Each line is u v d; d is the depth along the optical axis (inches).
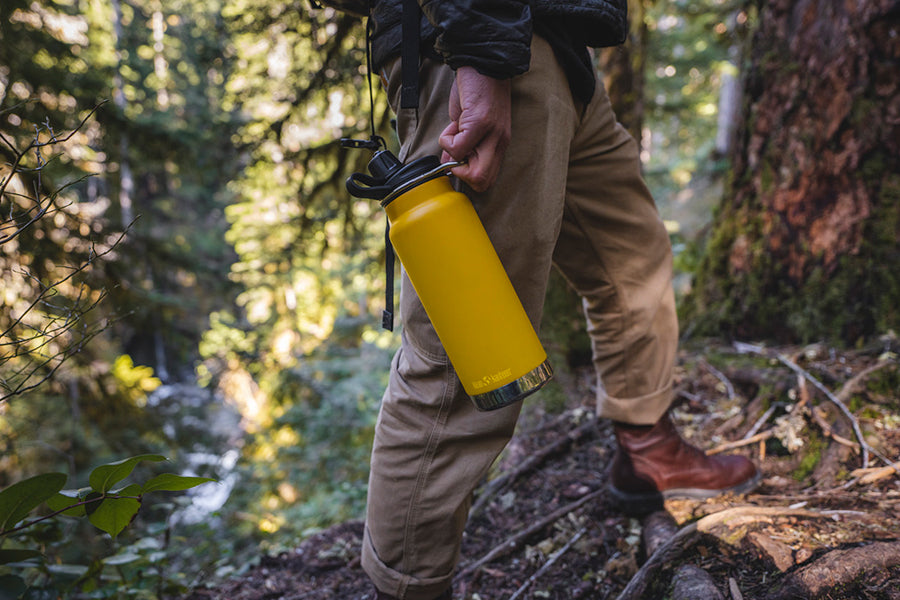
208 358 439.5
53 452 189.8
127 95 430.0
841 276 80.2
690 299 103.3
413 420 42.4
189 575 79.4
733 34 170.4
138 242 193.2
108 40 362.9
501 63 34.4
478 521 70.0
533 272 40.8
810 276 83.6
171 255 204.7
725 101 357.1
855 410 67.2
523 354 37.3
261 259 361.4
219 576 71.1
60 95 156.0
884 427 64.5
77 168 170.9
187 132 175.5
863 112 77.8
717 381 83.7
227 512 169.0
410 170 37.3
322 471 199.6
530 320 41.9
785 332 86.5
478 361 37.1
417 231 36.5
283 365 286.8
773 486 62.6
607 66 114.0
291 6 129.3
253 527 146.6
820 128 81.8
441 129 39.7
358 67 126.2
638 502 60.6
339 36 122.6
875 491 56.8
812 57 82.6
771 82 87.9
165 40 471.5
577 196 50.9
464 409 41.9
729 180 97.7
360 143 43.4
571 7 38.5
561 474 74.6
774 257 87.7
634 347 56.0
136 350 669.9
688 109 242.5
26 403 191.5
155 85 453.1
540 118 39.1
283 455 214.4
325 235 155.7
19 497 37.4
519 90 38.8
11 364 77.4
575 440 79.9
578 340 98.9
